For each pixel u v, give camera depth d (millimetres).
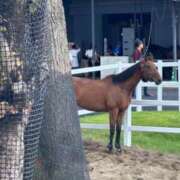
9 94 6016
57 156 8328
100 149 13852
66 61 8352
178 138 16438
